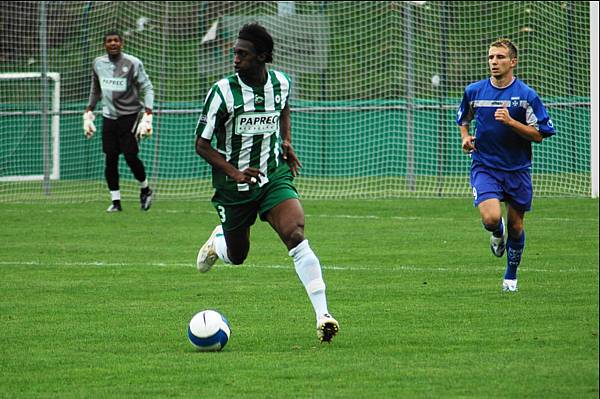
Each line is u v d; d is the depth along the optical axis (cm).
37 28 6812
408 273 3062
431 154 6500
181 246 3803
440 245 3738
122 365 1878
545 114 2636
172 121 7006
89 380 1764
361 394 1630
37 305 2583
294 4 6769
